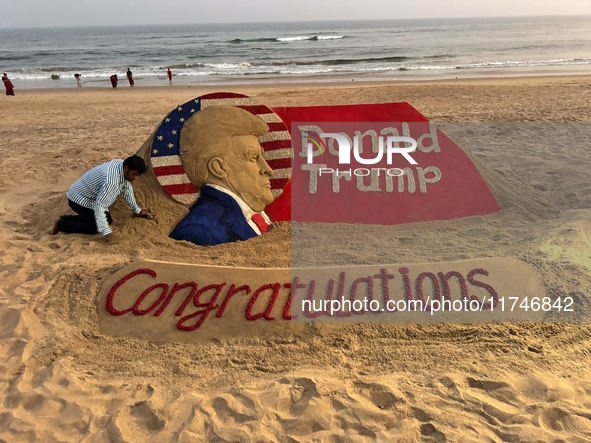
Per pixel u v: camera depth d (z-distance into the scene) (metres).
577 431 2.47
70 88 21.77
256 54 42.41
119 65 35.81
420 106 12.65
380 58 34.34
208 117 4.55
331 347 3.24
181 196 4.61
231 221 4.53
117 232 4.48
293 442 2.49
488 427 2.52
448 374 2.89
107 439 2.55
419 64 30.45
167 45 59.44
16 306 3.56
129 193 4.40
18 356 3.14
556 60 30.75
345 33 87.88
